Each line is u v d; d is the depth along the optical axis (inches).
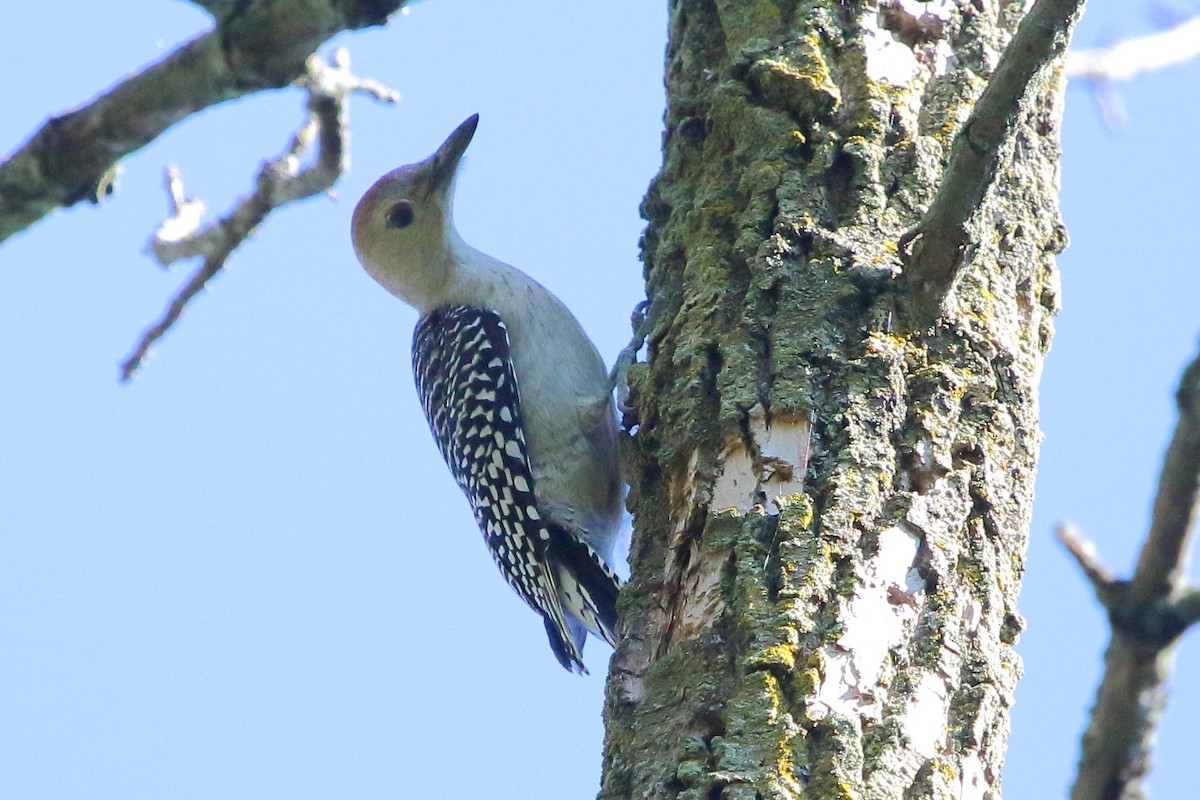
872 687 338.6
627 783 346.9
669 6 494.6
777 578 351.9
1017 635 366.9
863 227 402.0
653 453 410.9
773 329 392.2
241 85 254.1
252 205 351.6
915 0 437.7
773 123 424.8
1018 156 422.3
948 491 367.6
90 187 266.5
